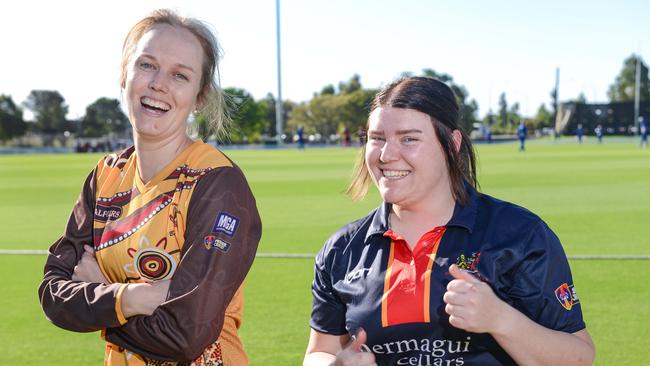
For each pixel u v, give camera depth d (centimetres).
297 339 445
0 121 7012
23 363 409
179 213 237
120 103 258
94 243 249
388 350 222
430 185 219
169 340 227
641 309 501
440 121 217
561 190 1395
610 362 394
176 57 243
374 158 223
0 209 1236
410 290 218
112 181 253
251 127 7006
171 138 246
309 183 1678
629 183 1543
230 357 248
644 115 7431
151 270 236
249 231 243
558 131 7894
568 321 217
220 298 231
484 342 216
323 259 243
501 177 1753
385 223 229
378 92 226
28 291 591
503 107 10550
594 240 793
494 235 219
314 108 8575
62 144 7312
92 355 425
